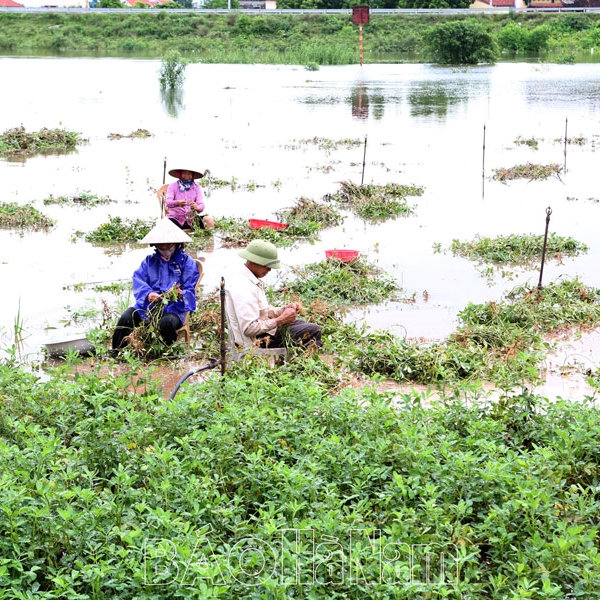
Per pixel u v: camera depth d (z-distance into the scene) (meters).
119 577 6.54
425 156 33.66
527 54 97.00
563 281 16.42
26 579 6.80
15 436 9.07
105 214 23.22
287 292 15.96
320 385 11.20
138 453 8.45
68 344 12.89
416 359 12.44
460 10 114.88
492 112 47.69
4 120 42.66
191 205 20.38
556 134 39.66
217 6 147.00
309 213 22.56
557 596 6.55
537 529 7.55
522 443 9.52
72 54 92.50
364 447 8.64
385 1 118.88
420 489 7.80
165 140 37.53
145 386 10.58
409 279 17.48
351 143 36.53
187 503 7.49
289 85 62.72
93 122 43.00
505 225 22.56
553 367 12.98
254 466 8.12
